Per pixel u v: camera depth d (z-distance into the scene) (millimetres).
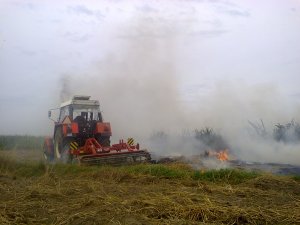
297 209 6957
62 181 10000
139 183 10062
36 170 12328
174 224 6043
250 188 8938
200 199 7480
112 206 7062
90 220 6316
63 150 16719
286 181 9773
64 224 6277
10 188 9086
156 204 7059
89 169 12234
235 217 6430
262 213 6609
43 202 7691
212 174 10461
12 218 6656
